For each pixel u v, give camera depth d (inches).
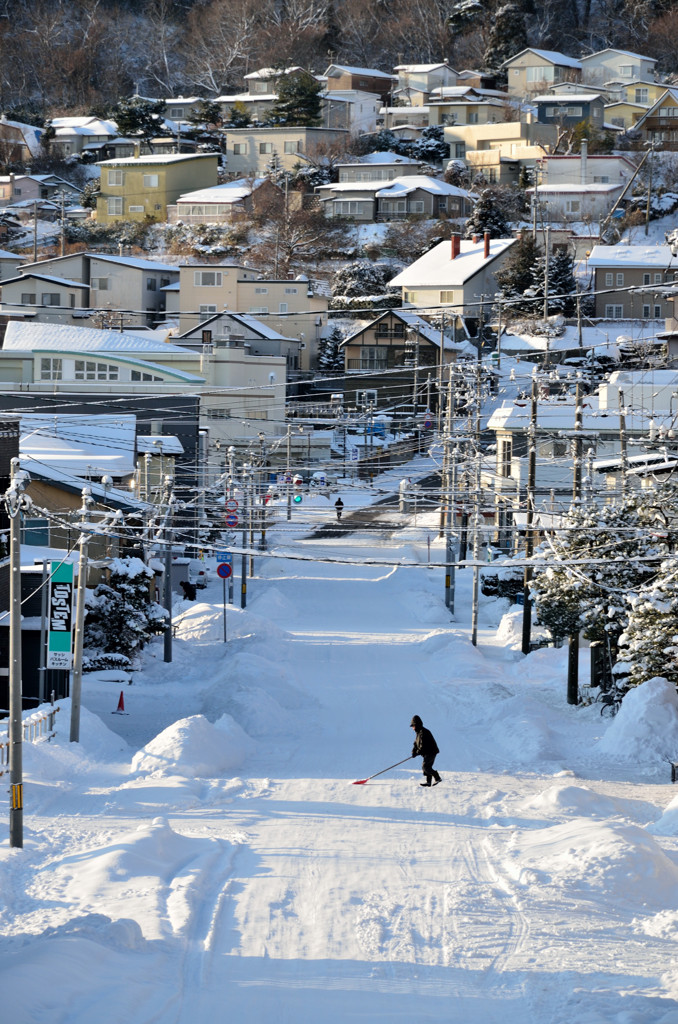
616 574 3732.8
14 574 2255.2
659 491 3710.6
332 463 5634.8
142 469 6589.6
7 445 3737.7
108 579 4707.2
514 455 7027.6
